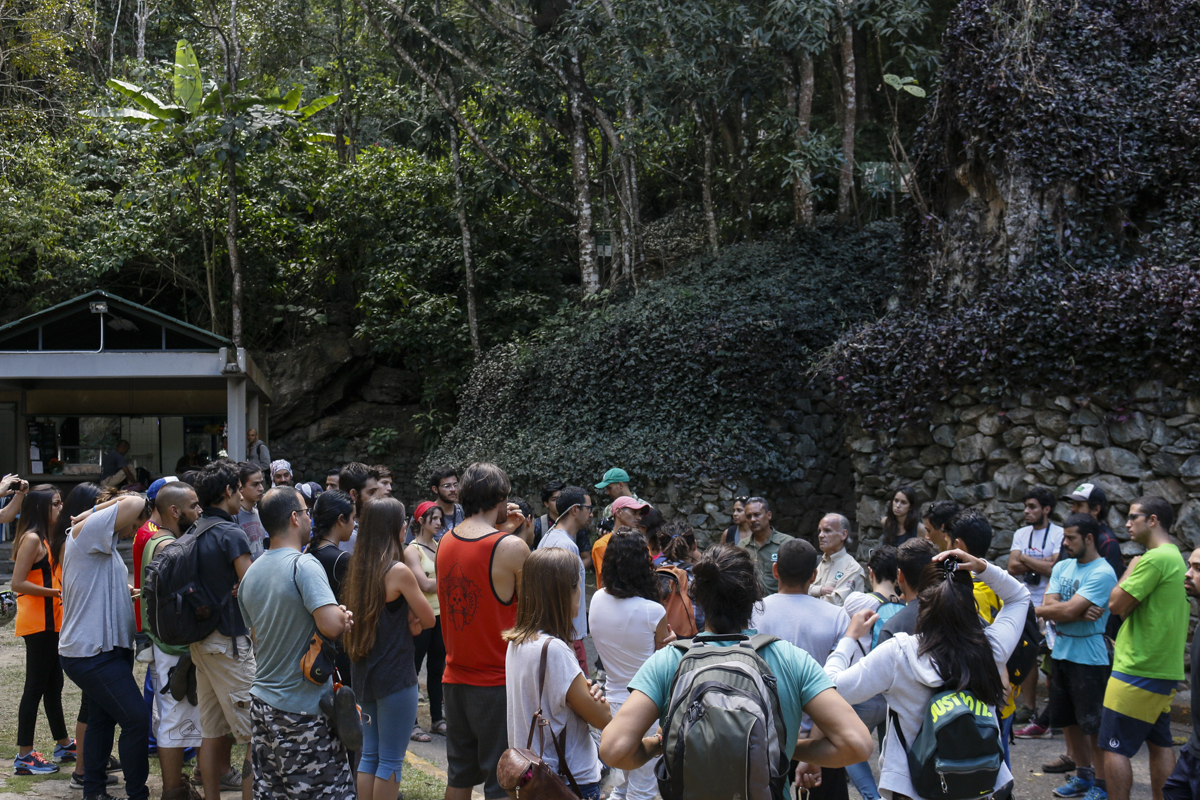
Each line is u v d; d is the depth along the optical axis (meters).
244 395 14.48
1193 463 7.38
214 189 19.75
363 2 16.53
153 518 5.52
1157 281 7.66
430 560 6.40
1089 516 5.13
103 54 25.05
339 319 21.16
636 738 2.62
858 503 10.09
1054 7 9.91
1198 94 9.34
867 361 9.94
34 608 5.42
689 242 17.39
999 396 8.66
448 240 19.27
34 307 19.05
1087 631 5.07
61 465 17.12
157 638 4.37
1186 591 4.45
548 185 18.50
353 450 20.14
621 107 15.84
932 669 3.11
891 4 13.79
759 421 12.17
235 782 5.23
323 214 21.30
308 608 3.75
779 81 15.70
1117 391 7.88
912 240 10.91
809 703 2.69
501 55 17.00
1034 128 9.33
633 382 13.09
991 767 2.99
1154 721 4.42
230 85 18.59
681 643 2.76
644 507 6.14
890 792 3.21
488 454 15.12
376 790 4.17
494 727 3.99
